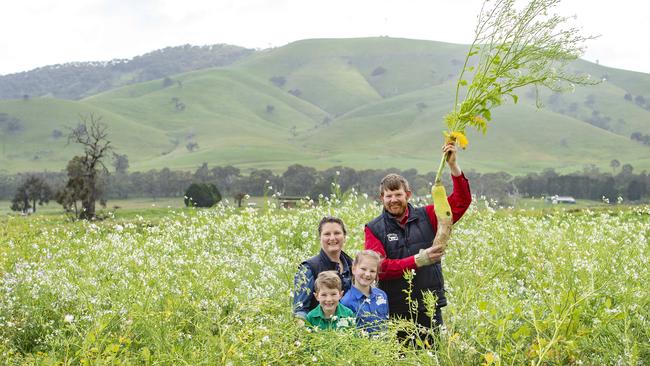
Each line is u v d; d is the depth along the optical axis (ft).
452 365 17.80
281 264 27.99
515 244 36.78
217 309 20.90
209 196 288.71
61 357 19.62
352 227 43.93
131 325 21.07
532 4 20.54
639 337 19.77
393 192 22.12
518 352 18.76
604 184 510.58
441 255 21.06
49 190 342.85
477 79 21.22
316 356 17.39
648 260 32.45
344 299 20.93
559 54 20.36
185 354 18.40
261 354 17.25
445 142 21.65
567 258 28.76
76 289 26.84
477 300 21.71
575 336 18.52
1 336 23.21
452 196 22.30
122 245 39.27
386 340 18.78
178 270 29.53
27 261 37.27
